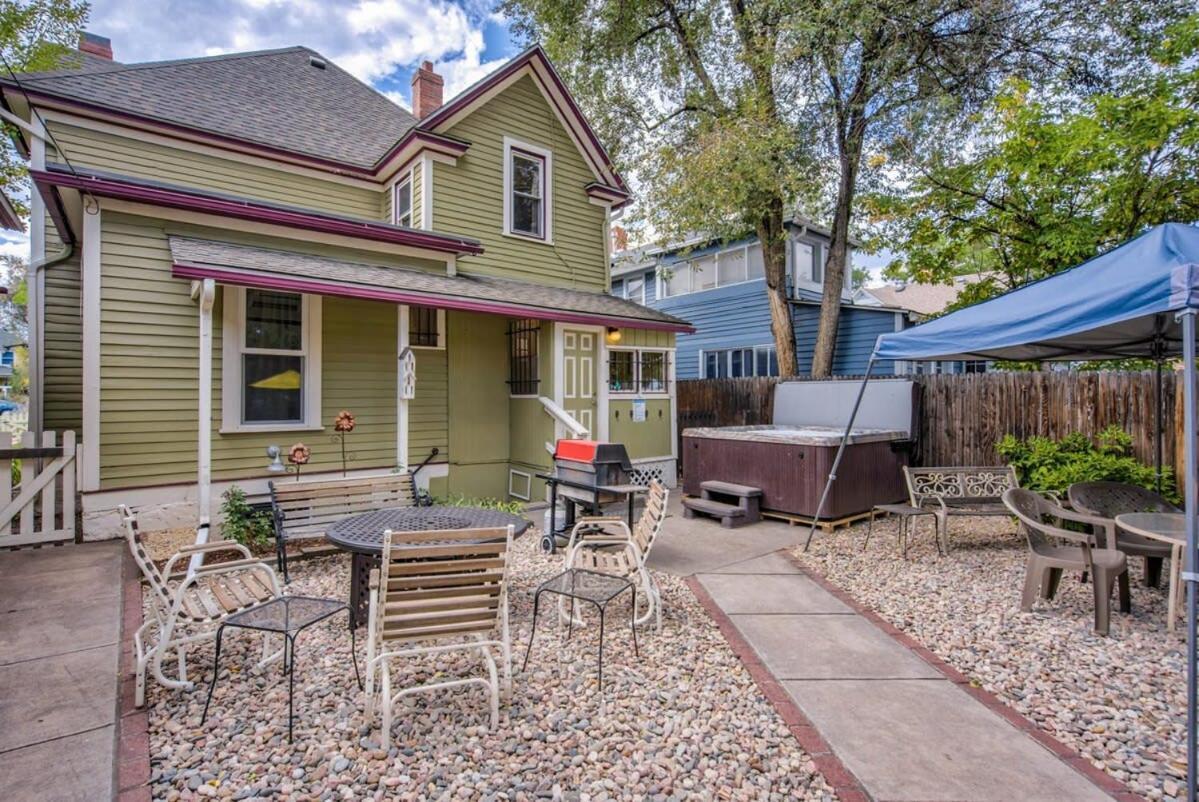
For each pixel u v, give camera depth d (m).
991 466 6.82
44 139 5.99
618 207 10.16
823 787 2.16
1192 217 8.03
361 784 2.18
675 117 11.67
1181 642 3.43
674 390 9.41
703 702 2.79
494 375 8.11
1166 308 3.38
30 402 6.51
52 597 3.90
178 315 5.57
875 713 2.67
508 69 8.37
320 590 4.29
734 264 14.86
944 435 7.59
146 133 6.74
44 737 2.40
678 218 9.62
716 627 3.68
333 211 8.23
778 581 4.61
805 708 2.71
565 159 9.29
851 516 6.49
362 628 3.57
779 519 6.85
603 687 2.93
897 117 9.12
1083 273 4.37
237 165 7.42
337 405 6.61
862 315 13.29
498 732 2.52
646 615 3.71
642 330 8.91
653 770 2.27
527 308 6.86
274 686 2.90
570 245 9.34
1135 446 6.07
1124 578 3.87
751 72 9.66
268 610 2.76
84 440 5.11
